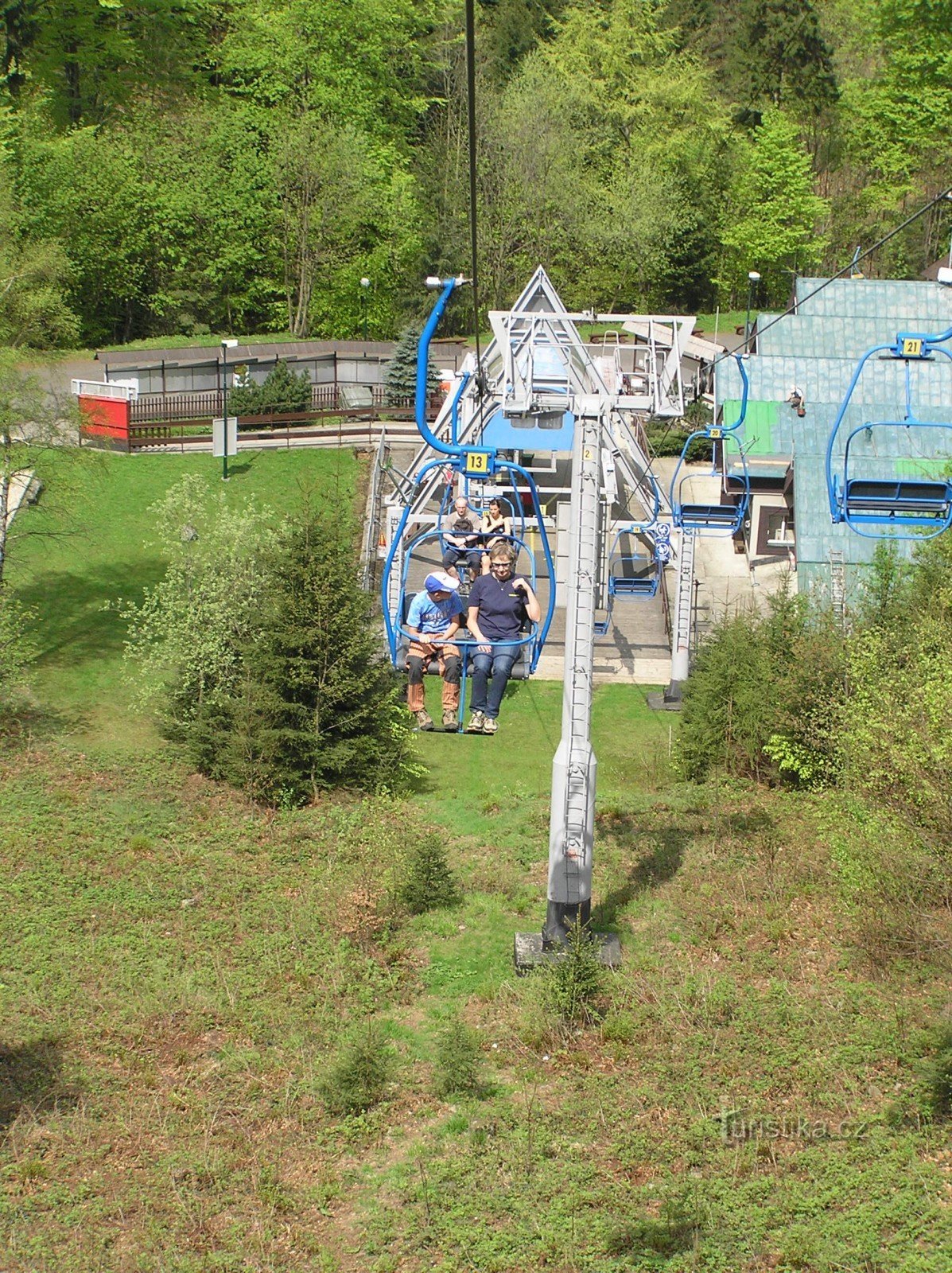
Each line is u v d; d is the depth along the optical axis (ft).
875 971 53.21
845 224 221.66
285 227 196.54
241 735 74.08
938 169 214.90
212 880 62.75
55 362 100.94
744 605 110.01
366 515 120.37
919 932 53.31
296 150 193.26
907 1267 35.70
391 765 76.54
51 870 62.54
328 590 74.79
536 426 105.29
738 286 217.97
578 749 53.11
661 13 232.32
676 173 213.25
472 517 77.10
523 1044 48.78
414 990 53.36
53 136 187.11
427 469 52.06
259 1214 39.34
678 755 79.87
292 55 200.34
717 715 78.18
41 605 103.30
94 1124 43.55
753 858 65.05
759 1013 49.98
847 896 56.24
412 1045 49.01
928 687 55.52
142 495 123.75
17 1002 50.78
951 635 64.18
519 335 111.75
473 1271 36.63
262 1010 51.01
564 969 50.49
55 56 196.34
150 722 86.17
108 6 186.91
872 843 55.16
